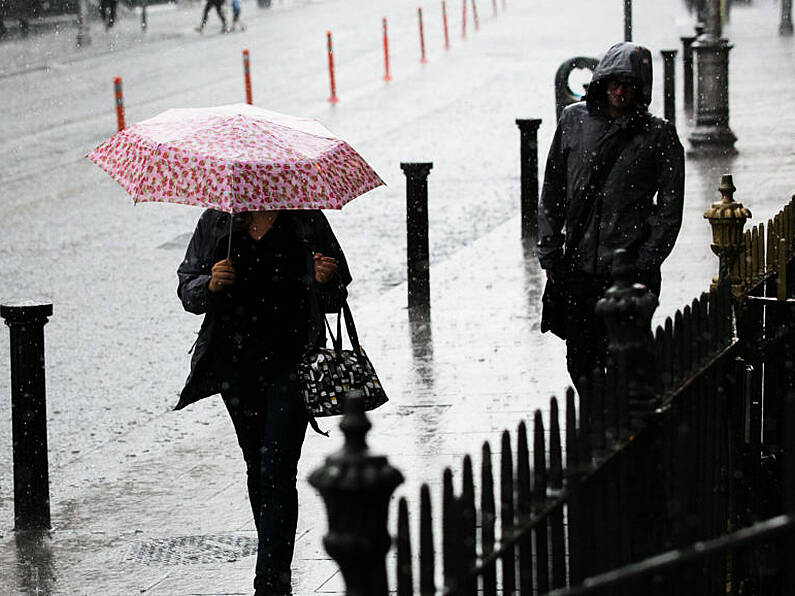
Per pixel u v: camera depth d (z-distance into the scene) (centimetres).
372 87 7419
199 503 1883
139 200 1488
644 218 1662
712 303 1362
